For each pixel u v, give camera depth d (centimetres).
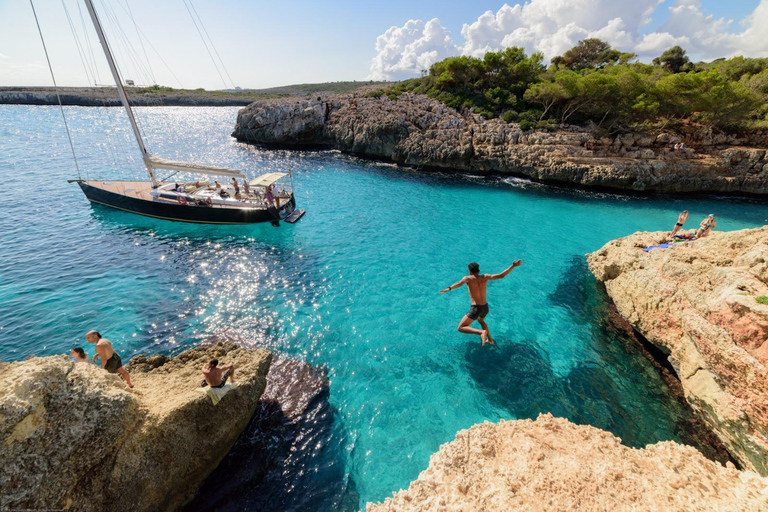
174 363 979
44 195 2689
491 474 600
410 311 1466
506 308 1509
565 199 3108
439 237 2231
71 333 1248
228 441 846
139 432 675
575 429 711
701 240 1269
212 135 6494
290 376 1119
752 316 745
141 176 3500
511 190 3366
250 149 5078
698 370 960
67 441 568
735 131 3781
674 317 1090
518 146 3731
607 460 612
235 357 991
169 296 1509
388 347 1261
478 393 1077
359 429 952
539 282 1722
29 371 559
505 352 1252
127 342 1219
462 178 3762
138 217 2323
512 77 4912
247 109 5631
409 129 4225
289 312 1438
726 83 3722
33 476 523
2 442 502
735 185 3250
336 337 1305
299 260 1880
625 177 3238
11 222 2169
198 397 786
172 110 13488
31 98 12388
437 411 1013
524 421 742
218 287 1597
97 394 621
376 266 1838
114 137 5906
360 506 768
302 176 3622
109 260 1789
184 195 2159
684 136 3844
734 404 791
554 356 1236
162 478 698
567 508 507
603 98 3816
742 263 959
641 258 1361
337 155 4753
